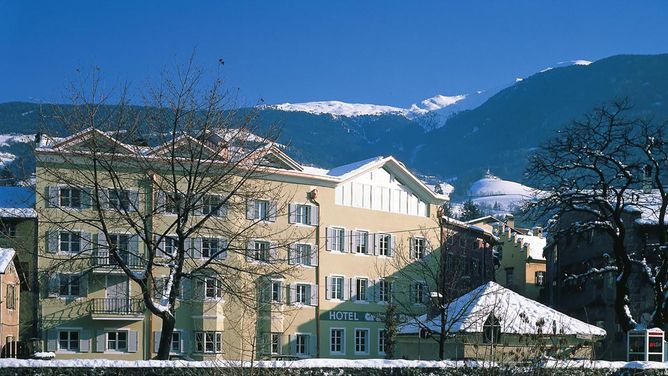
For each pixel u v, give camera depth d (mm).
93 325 69312
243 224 73188
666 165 60156
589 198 59562
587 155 59719
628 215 76500
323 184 79812
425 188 87000
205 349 70000
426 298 81125
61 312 68562
